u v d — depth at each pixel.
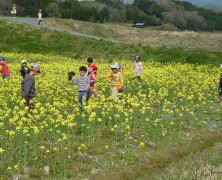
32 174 10.32
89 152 11.95
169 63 35.25
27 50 43.38
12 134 12.03
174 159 11.52
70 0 120.56
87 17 110.88
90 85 16.83
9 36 45.72
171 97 20.36
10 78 22.95
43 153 11.60
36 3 109.19
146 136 13.77
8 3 111.31
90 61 18.89
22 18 56.47
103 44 42.47
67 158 11.34
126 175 10.35
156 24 134.25
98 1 148.12
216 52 39.06
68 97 18.09
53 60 36.31
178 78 26.70
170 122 14.80
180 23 133.00
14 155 11.39
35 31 46.62
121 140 13.23
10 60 35.16
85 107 14.27
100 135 13.59
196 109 18.19
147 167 10.86
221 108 18.83
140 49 40.69
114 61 36.59
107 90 21.00
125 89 21.55
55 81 22.25
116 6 140.62
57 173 10.53
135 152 12.05
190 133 14.42
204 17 147.75
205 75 28.17
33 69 15.62
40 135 12.81
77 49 42.34
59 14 104.75
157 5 160.50
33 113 14.98
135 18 132.38
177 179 9.90
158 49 40.50
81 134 13.21
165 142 13.11
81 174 10.57
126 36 57.19
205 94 20.92
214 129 15.21
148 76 25.70
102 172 10.59
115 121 14.75
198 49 41.00
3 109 15.98
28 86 15.36
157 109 17.59
